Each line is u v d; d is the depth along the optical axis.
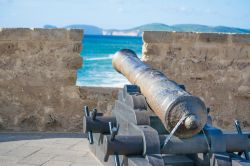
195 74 6.99
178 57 6.93
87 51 46.84
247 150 4.23
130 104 4.43
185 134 4.00
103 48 51.03
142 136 3.98
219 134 4.12
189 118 3.85
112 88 6.83
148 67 4.86
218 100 7.06
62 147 5.72
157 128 4.51
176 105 3.91
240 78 7.06
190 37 6.92
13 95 6.78
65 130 6.84
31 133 6.67
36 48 6.74
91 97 6.83
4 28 6.70
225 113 7.09
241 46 7.02
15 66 6.75
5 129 6.79
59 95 6.81
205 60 6.99
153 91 4.24
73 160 5.08
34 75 6.77
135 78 4.74
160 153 3.92
